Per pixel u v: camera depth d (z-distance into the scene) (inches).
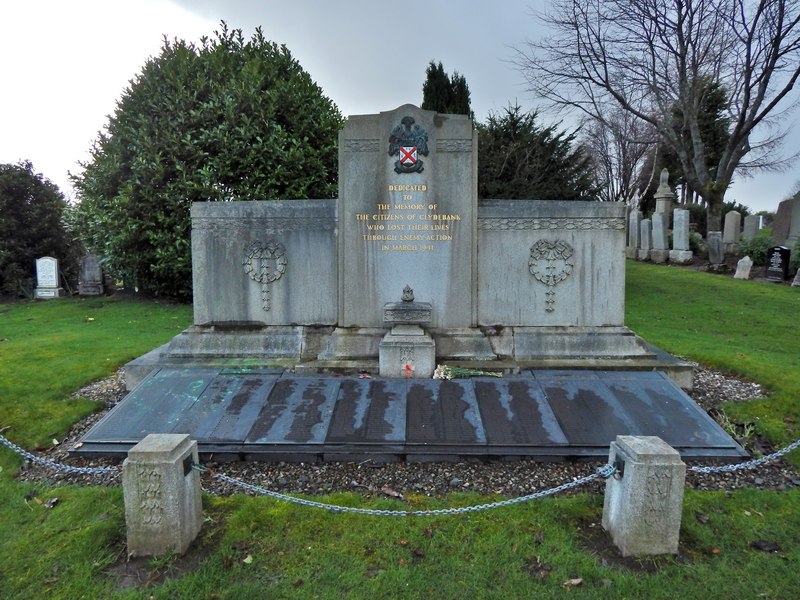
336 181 519.2
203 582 120.8
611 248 261.6
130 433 194.1
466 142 254.1
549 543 134.5
